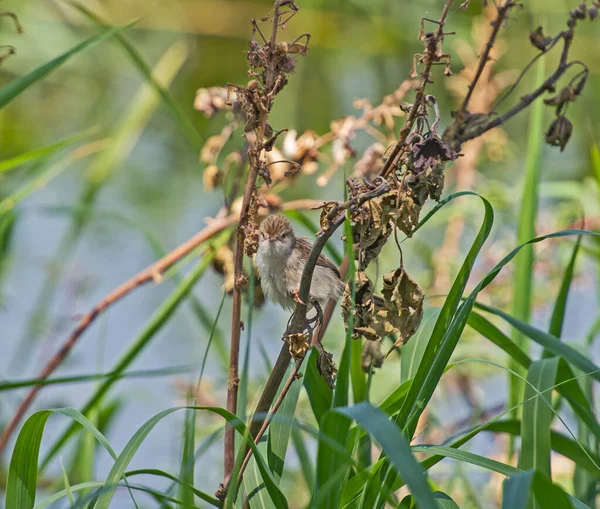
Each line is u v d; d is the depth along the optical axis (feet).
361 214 17.57
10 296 41.81
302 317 18.40
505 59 53.31
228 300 44.83
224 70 60.39
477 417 32.30
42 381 20.13
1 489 33.12
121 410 37.14
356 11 58.75
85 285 41.88
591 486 24.27
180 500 18.02
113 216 30.73
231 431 19.24
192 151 57.11
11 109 56.34
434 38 17.99
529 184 28.19
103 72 58.23
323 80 58.13
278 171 28.02
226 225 29.68
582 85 23.17
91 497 15.94
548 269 36.83
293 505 31.35
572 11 23.30
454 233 38.01
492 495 30.58
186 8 59.77
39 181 32.86
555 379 22.39
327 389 21.21
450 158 17.47
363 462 22.16
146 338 29.30
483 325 23.76
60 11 50.44
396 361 35.86
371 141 40.27
